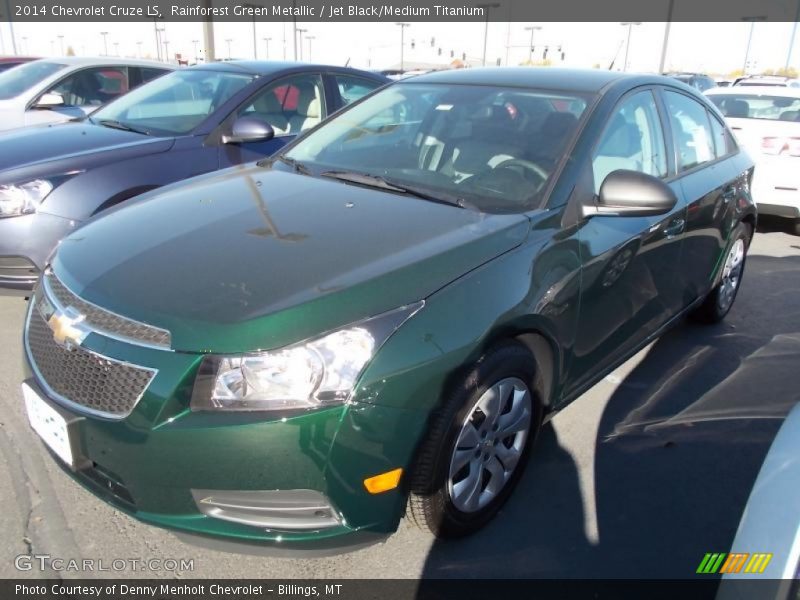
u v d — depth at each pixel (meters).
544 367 2.64
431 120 3.32
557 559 2.40
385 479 2.02
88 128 4.79
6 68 10.23
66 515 2.52
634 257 3.00
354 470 1.96
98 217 2.80
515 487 2.65
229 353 1.89
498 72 3.63
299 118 5.47
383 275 2.09
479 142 3.04
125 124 4.95
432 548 2.44
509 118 3.14
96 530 2.46
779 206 7.23
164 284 2.11
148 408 1.92
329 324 1.94
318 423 1.89
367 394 1.93
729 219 4.11
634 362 4.03
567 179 2.72
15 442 2.95
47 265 2.53
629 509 2.69
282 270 2.14
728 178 4.07
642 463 2.99
